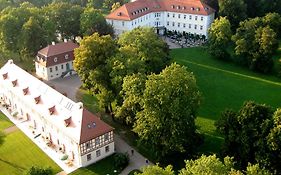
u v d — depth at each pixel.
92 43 105.94
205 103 114.19
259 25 143.12
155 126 83.81
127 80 91.56
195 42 167.50
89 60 105.12
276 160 74.12
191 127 85.88
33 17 146.38
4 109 115.94
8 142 98.69
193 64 143.00
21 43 140.62
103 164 89.38
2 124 107.12
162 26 182.12
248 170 66.12
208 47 152.50
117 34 171.38
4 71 120.50
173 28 180.62
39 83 105.75
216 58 147.62
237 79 130.62
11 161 91.56
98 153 90.44
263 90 122.44
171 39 172.75
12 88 112.06
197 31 174.88
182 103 84.19
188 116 84.38
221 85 126.12
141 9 173.12
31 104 102.50
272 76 133.00
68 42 140.00
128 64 99.62
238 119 79.12
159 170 65.00
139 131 86.44
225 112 83.44
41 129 101.81
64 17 157.50
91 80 103.69
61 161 91.06
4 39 143.62
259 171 65.81
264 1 179.88
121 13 168.38
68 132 89.19
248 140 77.06
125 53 104.06
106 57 106.69
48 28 145.75
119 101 99.25
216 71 137.00
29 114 106.44
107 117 107.62
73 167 88.75
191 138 85.94
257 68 136.12
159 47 117.81
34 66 145.75
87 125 88.44
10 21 143.25
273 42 133.12
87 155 88.62
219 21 145.75
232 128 80.75
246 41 137.62
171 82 84.81
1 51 150.50
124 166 87.56
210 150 91.31
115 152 92.94
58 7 158.12
